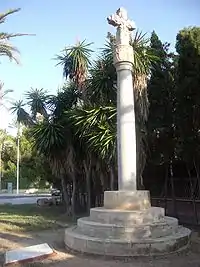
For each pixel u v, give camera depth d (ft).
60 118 56.24
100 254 26.76
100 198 57.62
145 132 44.29
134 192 31.30
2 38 48.96
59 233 38.29
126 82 33.12
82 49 52.75
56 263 25.03
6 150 195.93
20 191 188.65
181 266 24.00
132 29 34.78
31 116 63.82
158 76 47.98
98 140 44.24
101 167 50.80
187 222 45.42
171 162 49.47
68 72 55.31
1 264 24.48
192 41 44.09
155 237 27.84
